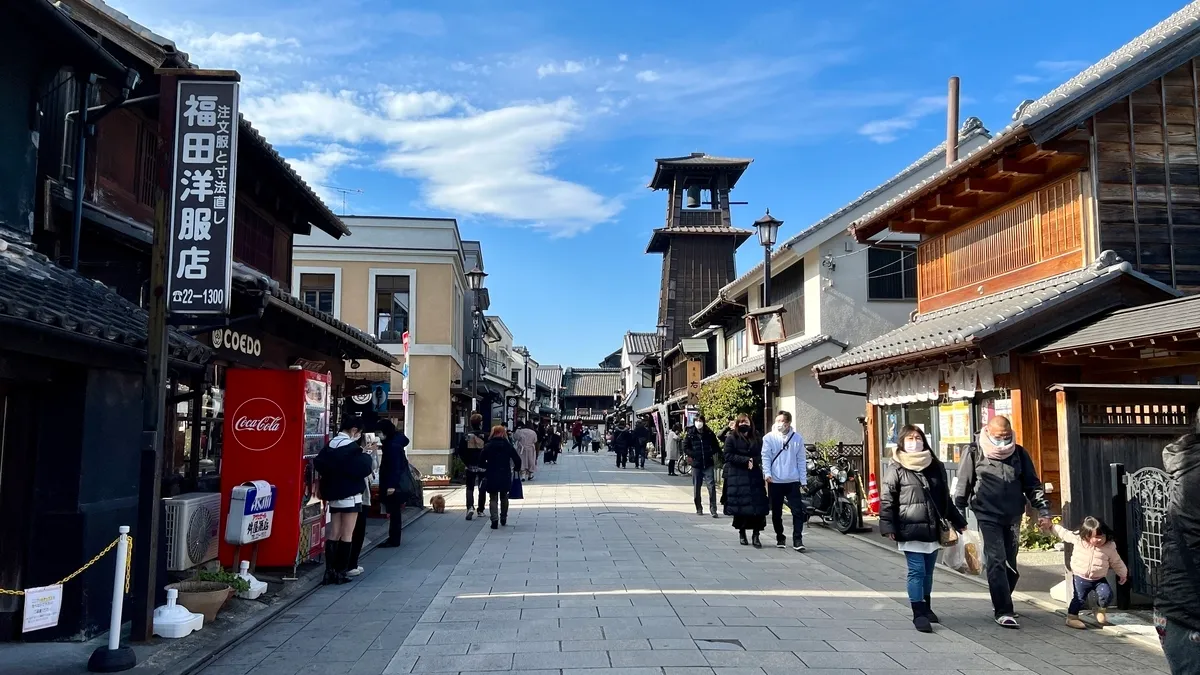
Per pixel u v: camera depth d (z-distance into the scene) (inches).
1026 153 419.2
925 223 549.6
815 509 526.3
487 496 754.8
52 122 322.7
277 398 339.6
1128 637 246.5
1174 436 300.2
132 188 386.0
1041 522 267.1
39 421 237.3
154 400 239.1
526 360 2219.5
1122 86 394.9
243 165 469.4
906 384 507.5
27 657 218.7
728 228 1556.3
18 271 231.0
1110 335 336.5
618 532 493.4
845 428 767.7
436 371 945.5
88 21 336.8
